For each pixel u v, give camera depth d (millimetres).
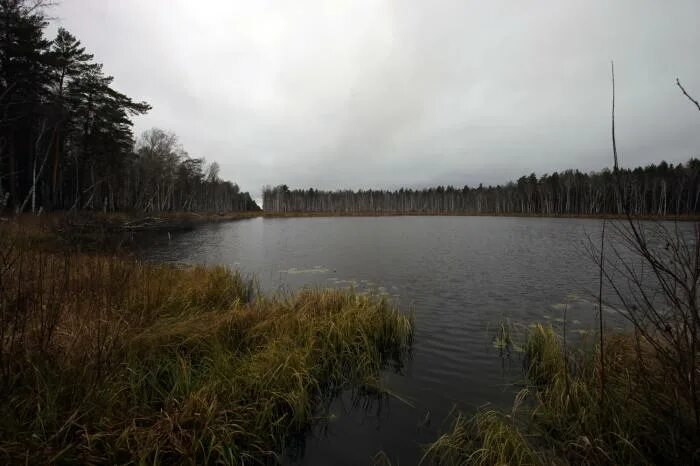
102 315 4555
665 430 2916
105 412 3244
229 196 84750
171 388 4008
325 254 18703
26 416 3084
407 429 3957
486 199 102438
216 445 3189
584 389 3887
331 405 4441
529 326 7434
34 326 3822
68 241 5359
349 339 5875
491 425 3643
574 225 43219
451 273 13508
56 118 19500
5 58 17859
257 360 4754
